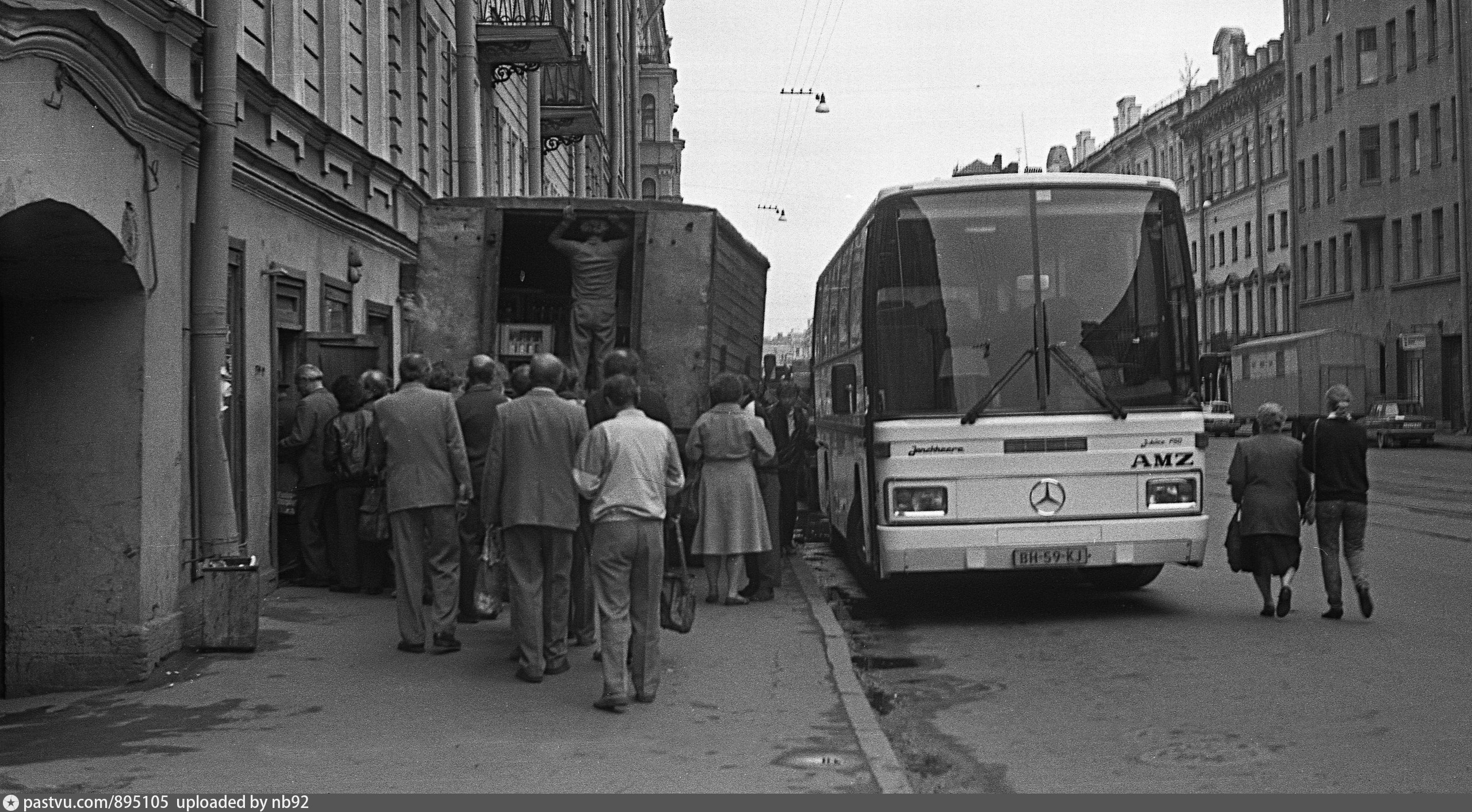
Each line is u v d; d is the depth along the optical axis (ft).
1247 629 36.99
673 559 43.42
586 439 27.32
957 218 39.47
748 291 51.08
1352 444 37.83
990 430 38.37
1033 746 25.07
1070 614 40.60
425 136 69.51
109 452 30.68
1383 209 192.85
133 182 30.09
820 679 30.07
